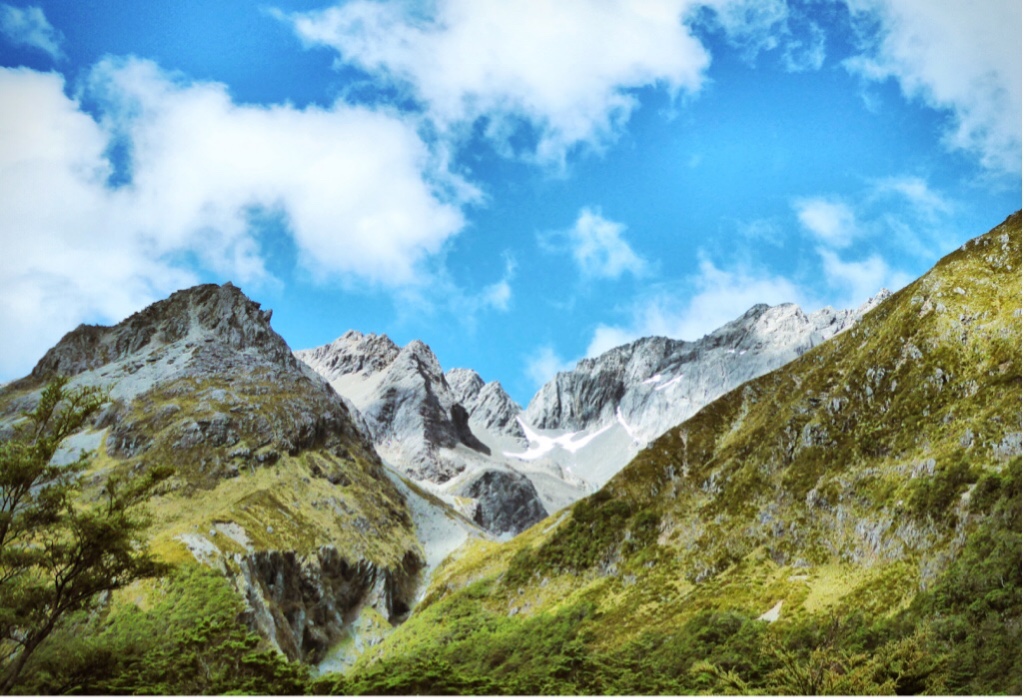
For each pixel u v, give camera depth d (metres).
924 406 150.88
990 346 149.75
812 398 176.75
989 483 121.00
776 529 155.25
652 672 125.44
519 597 187.12
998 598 99.06
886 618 112.00
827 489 152.25
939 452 137.50
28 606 91.38
